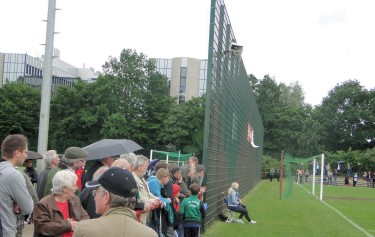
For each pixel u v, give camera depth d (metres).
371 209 22.28
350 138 85.81
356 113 85.12
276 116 86.69
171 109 66.75
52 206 4.94
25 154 4.96
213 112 13.12
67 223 4.81
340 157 66.06
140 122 65.44
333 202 26.23
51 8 12.38
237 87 19.92
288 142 86.19
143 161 6.54
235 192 15.54
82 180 7.77
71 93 64.31
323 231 14.12
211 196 13.48
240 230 13.48
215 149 13.92
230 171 18.66
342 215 19.14
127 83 68.00
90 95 65.19
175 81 88.44
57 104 64.75
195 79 88.62
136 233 2.90
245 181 28.16
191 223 9.02
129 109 66.81
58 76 101.75
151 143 66.25
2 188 4.67
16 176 4.73
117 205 2.98
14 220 4.78
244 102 24.28
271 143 86.12
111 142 7.41
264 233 13.18
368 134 84.69
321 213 19.50
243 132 24.75
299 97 103.06
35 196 6.76
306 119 85.25
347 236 13.32
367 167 63.66
